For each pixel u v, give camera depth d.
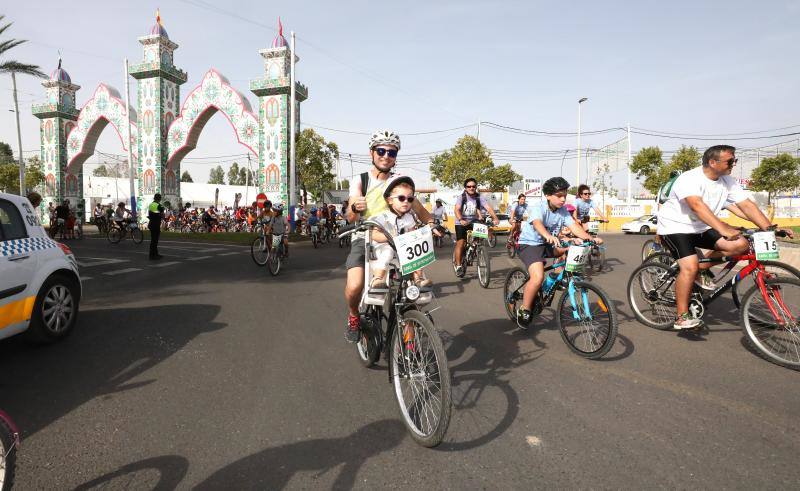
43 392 3.43
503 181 40.03
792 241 10.75
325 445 2.66
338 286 8.09
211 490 2.25
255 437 2.76
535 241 4.66
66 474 2.40
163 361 4.10
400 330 2.97
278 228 10.07
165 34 30.12
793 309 3.91
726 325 5.13
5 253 4.14
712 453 2.52
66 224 19.19
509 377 3.66
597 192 47.56
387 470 2.40
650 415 2.98
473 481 2.30
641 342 4.55
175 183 31.42
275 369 3.90
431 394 2.85
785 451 2.54
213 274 9.45
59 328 4.70
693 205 4.18
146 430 2.85
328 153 34.38
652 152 37.12
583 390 3.39
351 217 3.28
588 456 2.50
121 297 6.93
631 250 14.34
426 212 3.44
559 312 4.36
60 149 33.66
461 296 7.05
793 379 3.57
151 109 29.91
